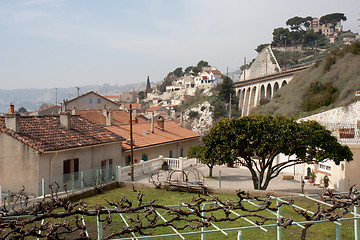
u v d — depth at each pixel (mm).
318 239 14406
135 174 29844
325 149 22781
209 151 25203
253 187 27156
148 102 195750
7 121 22406
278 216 12812
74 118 30016
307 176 30609
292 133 23328
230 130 24156
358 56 62438
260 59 147125
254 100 107312
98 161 27062
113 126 38281
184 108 146125
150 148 35594
